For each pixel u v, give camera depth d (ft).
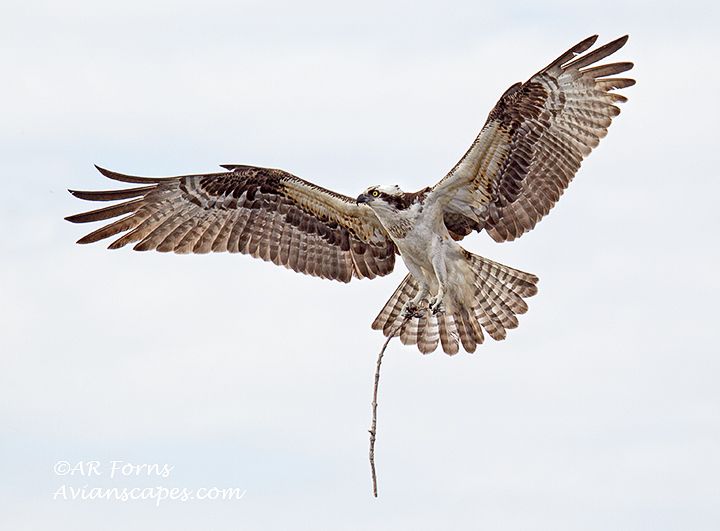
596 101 53.72
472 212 55.16
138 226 56.90
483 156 53.47
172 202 57.26
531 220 54.75
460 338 55.98
